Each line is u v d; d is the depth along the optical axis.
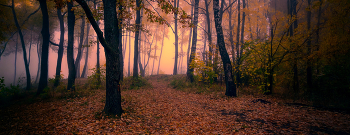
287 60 9.09
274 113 6.03
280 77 10.48
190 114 6.42
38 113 6.46
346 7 7.50
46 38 11.24
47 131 4.73
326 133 4.21
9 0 16.75
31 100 8.74
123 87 12.38
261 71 9.62
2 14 13.70
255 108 6.81
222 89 11.20
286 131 4.48
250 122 5.32
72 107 7.13
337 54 7.81
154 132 4.80
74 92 10.00
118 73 5.99
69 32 11.22
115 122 5.34
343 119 5.05
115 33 5.95
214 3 9.87
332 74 7.85
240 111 6.56
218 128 5.00
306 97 8.26
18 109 7.16
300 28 9.14
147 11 7.08
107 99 5.93
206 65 11.70
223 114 6.34
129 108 6.90
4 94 9.52
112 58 5.86
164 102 8.40
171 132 4.78
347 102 6.80
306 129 4.53
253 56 10.24
